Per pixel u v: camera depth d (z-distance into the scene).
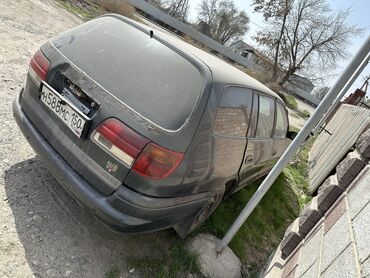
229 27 52.69
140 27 2.50
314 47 35.84
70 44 2.49
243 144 2.99
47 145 2.30
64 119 2.24
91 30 2.56
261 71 35.28
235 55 42.88
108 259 2.40
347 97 11.80
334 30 34.78
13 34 6.77
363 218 1.64
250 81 3.15
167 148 1.99
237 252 3.21
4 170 2.78
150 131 1.98
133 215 2.03
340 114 9.38
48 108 2.37
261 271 3.06
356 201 1.87
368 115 5.25
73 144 2.19
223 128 2.51
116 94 2.11
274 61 36.72
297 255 2.42
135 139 1.97
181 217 2.40
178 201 2.24
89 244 2.44
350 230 1.72
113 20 2.63
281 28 35.72
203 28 51.06
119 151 2.00
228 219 3.59
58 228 2.45
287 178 6.13
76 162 2.16
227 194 3.36
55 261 2.19
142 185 1.99
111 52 2.34
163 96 2.11
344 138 5.99
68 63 2.34
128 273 2.37
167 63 2.25
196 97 2.17
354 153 2.30
